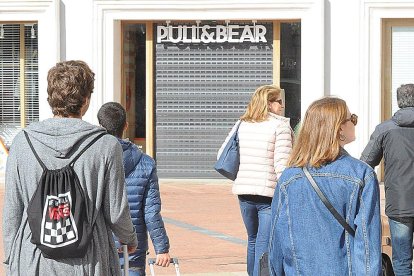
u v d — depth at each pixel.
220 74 23.42
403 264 9.35
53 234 5.12
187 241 14.73
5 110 23.94
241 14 22.81
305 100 22.78
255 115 9.95
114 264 5.39
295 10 22.66
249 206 9.98
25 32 23.66
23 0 23.02
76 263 5.18
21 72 23.77
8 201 5.28
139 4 22.88
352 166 5.42
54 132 5.26
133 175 7.51
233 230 15.88
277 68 23.19
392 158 9.23
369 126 22.62
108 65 23.03
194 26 23.36
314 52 22.66
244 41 23.28
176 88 23.56
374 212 5.31
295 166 5.49
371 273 5.20
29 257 5.19
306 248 5.34
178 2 22.86
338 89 22.73
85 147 5.25
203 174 23.72
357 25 22.58
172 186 22.58
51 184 5.19
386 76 22.91
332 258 5.30
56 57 23.06
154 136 23.72
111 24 22.98
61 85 5.33
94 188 5.25
